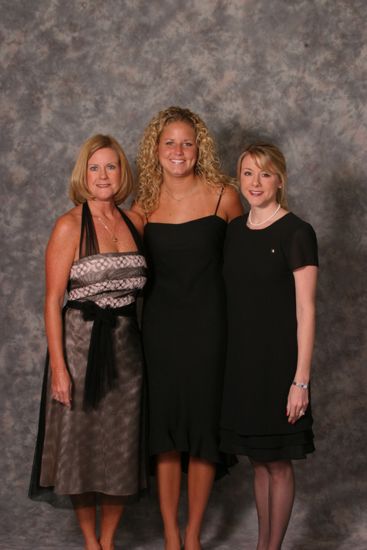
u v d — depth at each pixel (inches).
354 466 134.1
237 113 132.1
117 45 132.3
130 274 110.3
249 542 131.5
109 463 109.6
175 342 114.6
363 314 133.4
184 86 132.2
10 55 133.3
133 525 136.4
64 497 115.9
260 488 112.4
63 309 112.0
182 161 115.0
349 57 130.7
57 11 132.6
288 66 131.3
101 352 108.7
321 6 130.6
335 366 134.0
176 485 120.1
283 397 104.5
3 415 136.2
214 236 116.0
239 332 106.7
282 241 104.0
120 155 112.0
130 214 117.5
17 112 133.7
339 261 133.2
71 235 109.6
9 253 135.0
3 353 135.9
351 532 133.6
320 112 131.6
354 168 131.8
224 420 108.4
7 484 136.3
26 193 134.3
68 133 133.4
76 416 108.8
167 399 114.8
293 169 132.3
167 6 131.6
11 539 132.6
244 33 131.3
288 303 105.0
